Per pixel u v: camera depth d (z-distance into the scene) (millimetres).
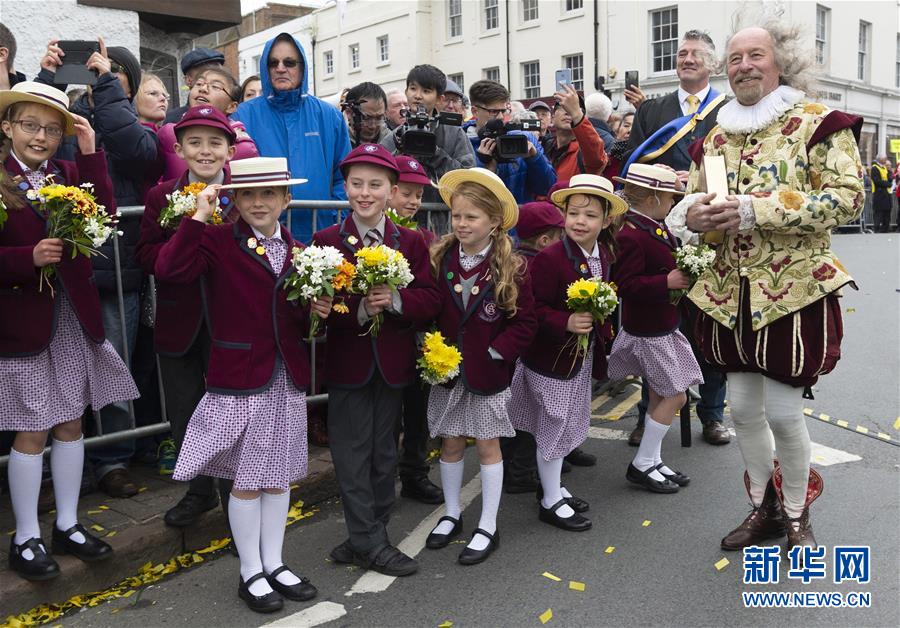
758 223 3102
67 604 3184
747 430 3520
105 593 3289
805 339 3223
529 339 3572
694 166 3650
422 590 3266
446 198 3740
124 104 4012
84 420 4074
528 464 4414
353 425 3434
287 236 3350
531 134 5539
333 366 3443
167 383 3641
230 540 3725
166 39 7215
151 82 4875
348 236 3486
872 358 7121
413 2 26000
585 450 5086
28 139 3121
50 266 3027
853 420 5367
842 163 3121
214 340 3133
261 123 4809
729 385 3531
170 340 3555
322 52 30312
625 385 6543
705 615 3006
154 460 4461
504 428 3598
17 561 3107
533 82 23922
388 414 3549
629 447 5117
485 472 3629
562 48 22703
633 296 4164
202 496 3656
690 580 3287
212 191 3117
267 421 3107
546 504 3928
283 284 3184
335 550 3566
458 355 3438
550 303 3922
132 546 3412
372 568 3443
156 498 3922
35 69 5758
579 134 5609
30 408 3080
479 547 3543
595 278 3799
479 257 3631
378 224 3535
